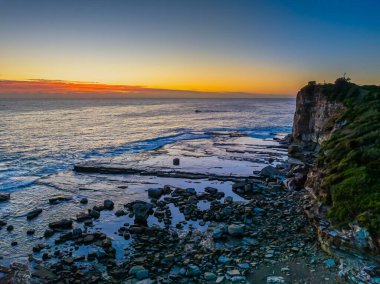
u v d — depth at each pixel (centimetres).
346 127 3447
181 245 2217
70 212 2970
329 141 3216
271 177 4106
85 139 7262
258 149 6412
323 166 2780
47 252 2164
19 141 6588
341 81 6075
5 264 2005
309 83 6881
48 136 7419
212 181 4088
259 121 13038
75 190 3662
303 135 6700
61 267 1941
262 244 2180
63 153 5659
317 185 2602
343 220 1938
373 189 1983
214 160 5341
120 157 5469
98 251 2102
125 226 2612
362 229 1755
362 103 4697
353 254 1780
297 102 7181
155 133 8788
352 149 2588
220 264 1917
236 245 2181
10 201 3250
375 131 2781
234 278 1738
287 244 2133
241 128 10356
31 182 3931
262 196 3406
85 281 1786
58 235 2455
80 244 2280
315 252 1988
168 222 2672
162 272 1859
